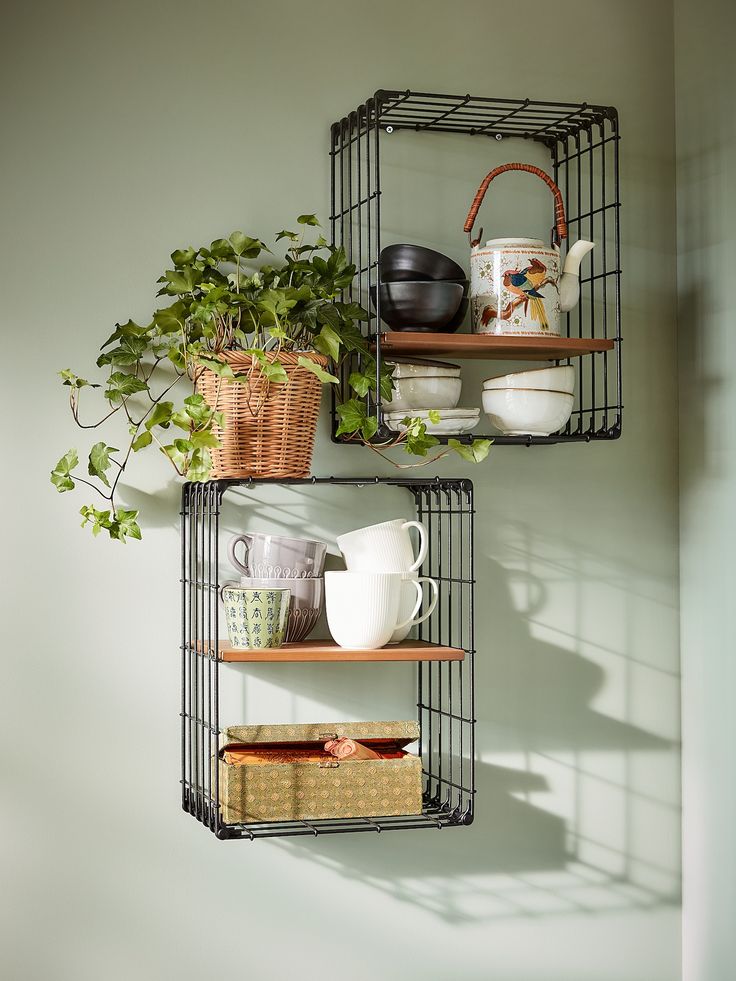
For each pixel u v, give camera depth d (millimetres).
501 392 1695
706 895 1870
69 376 1630
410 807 1600
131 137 1725
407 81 1844
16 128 1678
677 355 1953
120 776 1700
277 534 1772
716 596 1849
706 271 1880
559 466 1905
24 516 1673
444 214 1859
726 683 1820
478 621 1859
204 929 1726
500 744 1863
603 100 1935
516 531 1880
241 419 1571
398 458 1828
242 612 1573
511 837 1865
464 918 1838
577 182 1920
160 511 1723
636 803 1928
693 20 1902
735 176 1793
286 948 1757
